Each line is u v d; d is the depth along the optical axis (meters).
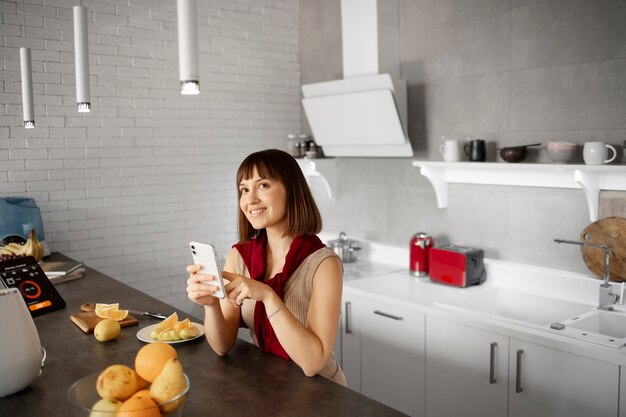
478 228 3.46
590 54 2.87
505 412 2.62
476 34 3.38
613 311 2.70
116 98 3.91
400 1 3.79
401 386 3.10
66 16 3.69
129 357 1.75
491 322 2.64
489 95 3.33
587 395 2.33
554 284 3.04
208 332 1.71
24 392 1.50
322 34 4.48
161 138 4.11
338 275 1.73
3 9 3.49
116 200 3.96
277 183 1.75
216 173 4.38
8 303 1.45
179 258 4.26
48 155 3.69
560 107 3.01
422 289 3.28
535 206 3.17
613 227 2.76
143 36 3.98
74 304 2.37
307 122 4.74
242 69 4.44
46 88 3.65
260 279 1.85
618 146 2.79
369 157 4.11
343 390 1.48
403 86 3.70
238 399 1.43
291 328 1.56
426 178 3.74
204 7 4.23
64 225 3.77
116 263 3.99
